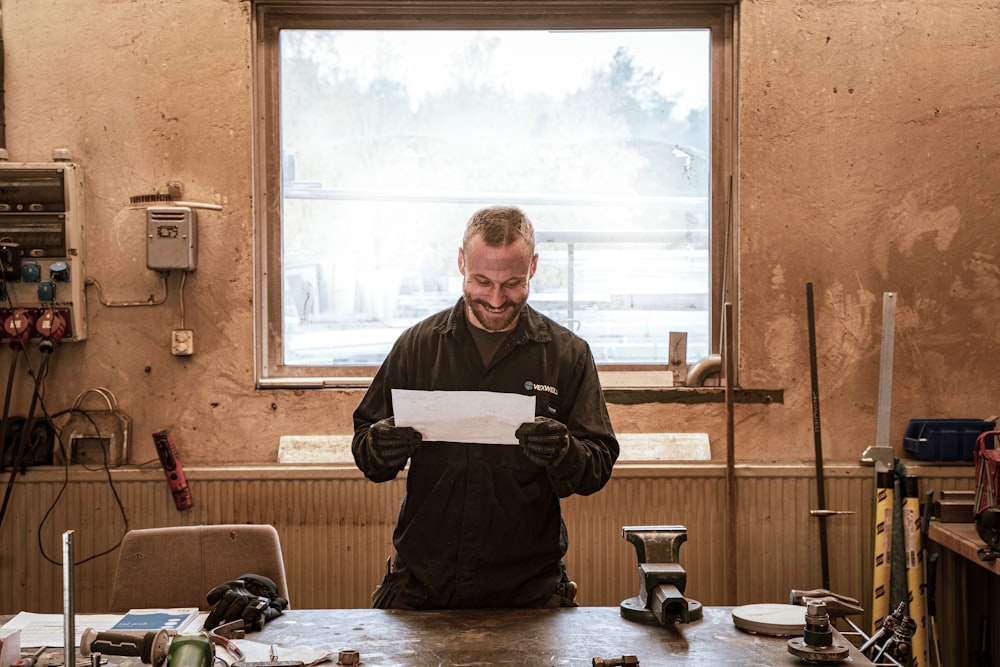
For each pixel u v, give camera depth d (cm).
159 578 229
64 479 313
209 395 321
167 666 160
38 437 315
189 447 321
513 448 207
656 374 327
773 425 321
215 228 320
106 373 321
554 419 213
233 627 186
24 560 315
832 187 320
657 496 315
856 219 320
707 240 334
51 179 309
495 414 188
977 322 321
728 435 307
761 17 318
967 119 319
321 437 320
